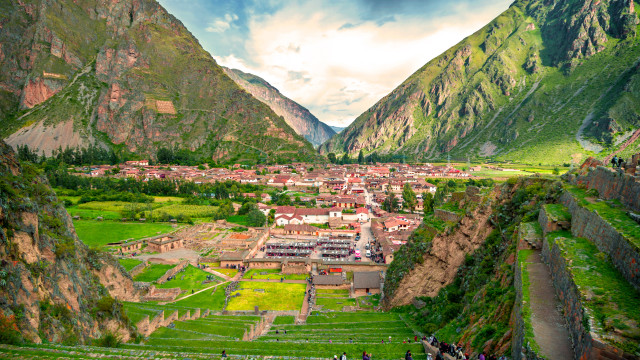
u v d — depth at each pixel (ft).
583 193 116.06
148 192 647.56
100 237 403.13
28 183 143.43
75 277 137.28
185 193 651.66
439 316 166.40
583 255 80.33
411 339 159.12
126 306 182.39
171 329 169.99
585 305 61.98
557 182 142.72
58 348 99.25
